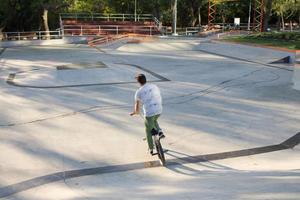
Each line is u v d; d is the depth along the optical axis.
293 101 13.50
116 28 48.66
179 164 8.31
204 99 13.97
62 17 52.22
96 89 15.96
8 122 11.45
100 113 12.23
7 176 7.80
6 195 6.97
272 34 32.00
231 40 31.53
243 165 8.22
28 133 10.45
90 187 7.17
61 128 10.84
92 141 9.77
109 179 7.59
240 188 5.57
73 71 20.05
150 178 7.58
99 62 23.80
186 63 23.30
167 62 23.91
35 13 49.62
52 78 18.52
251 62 23.28
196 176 7.52
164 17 63.88
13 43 39.31
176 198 5.54
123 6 61.06
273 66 21.48
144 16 58.28
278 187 5.24
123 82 17.44
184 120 11.39
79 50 33.25
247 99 13.89
